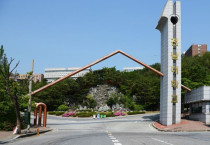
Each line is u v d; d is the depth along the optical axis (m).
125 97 91.88
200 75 60.50
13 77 30.30
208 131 32.53
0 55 29.53
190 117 47.06
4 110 29.27
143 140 16.84
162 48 46.44
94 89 96.31
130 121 52.41
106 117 71.69
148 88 91.50
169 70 42.31
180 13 43.41
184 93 54.38
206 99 39.50
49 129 33.28
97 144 14.20
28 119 27.58
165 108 42.56
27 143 16.47
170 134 25.80
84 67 43.97
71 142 15.85
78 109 93.19
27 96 31.56
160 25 46.81
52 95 93.31
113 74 97.75
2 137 21.55
